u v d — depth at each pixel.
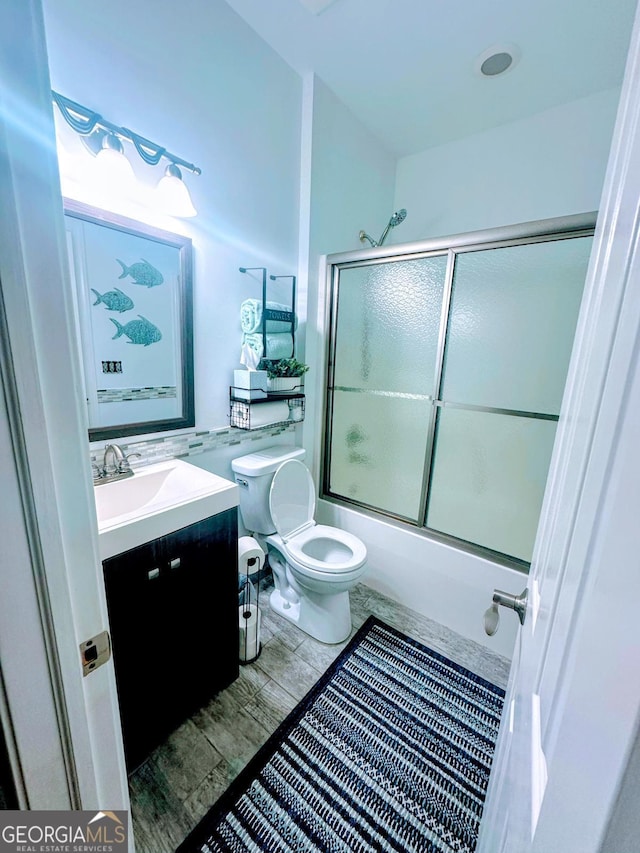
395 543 1.93
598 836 0.24
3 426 0.35
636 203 0.33
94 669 0.48
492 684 1.46
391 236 2.57
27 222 0.34
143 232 1.29
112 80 1.15
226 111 1.49
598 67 1.65
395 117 2.05
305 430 2.13
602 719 0.25
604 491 0.29
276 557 1.83
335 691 1.41
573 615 0.32
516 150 2.06
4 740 0.39
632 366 0.27
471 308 1.62
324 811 1.04
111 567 0.94
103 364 1.25
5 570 0.36
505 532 1.67
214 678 1.34
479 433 1.69
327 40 1.57
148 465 1.44
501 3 1.37
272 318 1.71
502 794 0.56
